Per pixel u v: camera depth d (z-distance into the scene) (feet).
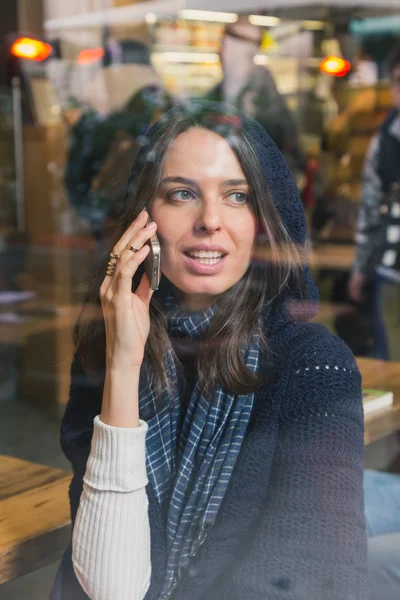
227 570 3.45
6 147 19.38
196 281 3.59
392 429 4.89
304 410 3.36
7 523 3.83
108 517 3.34
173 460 3.69
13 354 9.49
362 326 7.91
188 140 3.55
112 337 3.46
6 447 6.14
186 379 3.72
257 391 3.50
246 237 3.57
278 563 3.24
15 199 19.43
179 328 3.67
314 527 3.22
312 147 10.03
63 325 10.41
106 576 3.33
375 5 10.46
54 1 12.88
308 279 3.71
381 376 5.57
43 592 4.00
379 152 9.86
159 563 3.53
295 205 3.66
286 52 10.69
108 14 11.07
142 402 3.73
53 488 4.25
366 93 10.55
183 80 9.07
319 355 3.47
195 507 3.54
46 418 7.04
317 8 10.60
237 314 3.57
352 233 9.55
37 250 17.17
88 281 4.11
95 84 10.07
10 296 12.90
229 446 3.50
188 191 3.56
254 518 3.42
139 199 3.67
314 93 10.82
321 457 3.28
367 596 3.27
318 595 3.17
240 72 7.95
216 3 8.97
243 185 3.53
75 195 10.01
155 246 3.51
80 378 4.11
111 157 8.50
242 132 3.56
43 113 17.15
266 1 9.33
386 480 4.77
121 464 3.34
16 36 14.67
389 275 9.05
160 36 9.92
